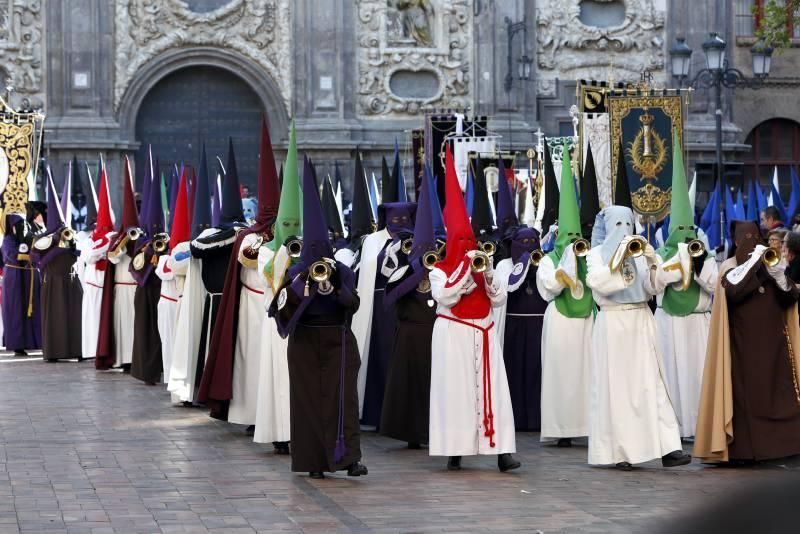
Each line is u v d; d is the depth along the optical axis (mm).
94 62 70125
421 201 21266
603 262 19875
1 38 69500
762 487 2947
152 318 32406
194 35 71562
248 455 20984
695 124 75250
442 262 19609
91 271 38938
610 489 17812
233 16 71812
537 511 15945
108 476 18688
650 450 19609
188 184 34719
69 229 38531
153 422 25266
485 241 25172
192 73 72500
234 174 25125
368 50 72812
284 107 72250
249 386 22953
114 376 34625
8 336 40938
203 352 25234
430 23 73625
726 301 19875
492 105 73250
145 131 72125
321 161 71750
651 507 16141
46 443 22234
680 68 54500
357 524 15023
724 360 19734
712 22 75125
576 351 22672
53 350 38531
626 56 74938
